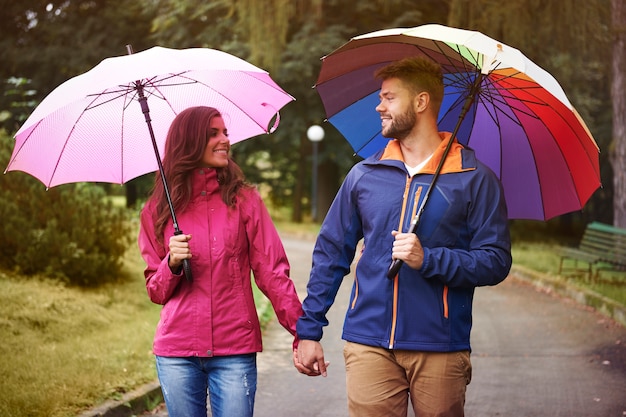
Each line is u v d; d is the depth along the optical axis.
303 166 31.98
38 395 5.93
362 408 3.80
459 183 3.74
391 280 3.73
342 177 35.53
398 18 23.20
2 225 9.88
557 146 4.09
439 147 3.81
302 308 3.96
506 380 7.44
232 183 3.90
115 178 4.23
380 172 3.87
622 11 13.77
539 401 6.76
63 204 10.62
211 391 3.92
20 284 9.23
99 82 3.66
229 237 3.86
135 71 3.66
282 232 27.47
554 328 9.98
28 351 7.26
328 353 8.62
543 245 24.64
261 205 3.95
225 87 4.23
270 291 3.92
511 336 9.49
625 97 13.95
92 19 29.66
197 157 3.86
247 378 3.87
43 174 4.09
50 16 30.34
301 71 24.67
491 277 3.69
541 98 3.92
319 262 3.98
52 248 9.95
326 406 6.64
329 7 24.30
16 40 30.38
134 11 29.66
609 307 10.99
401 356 3.75
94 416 5.73
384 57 4.23
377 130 4.43
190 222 3.88
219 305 3.82
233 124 4.27
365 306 3.80
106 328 8.66
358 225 3.96
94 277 10.44
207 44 27.11
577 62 19.95
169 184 3.90
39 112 3.73
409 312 3.71
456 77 4.21
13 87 13.39
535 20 15.77
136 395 6.28
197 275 3.83
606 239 13.69
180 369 3.84
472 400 6.79
